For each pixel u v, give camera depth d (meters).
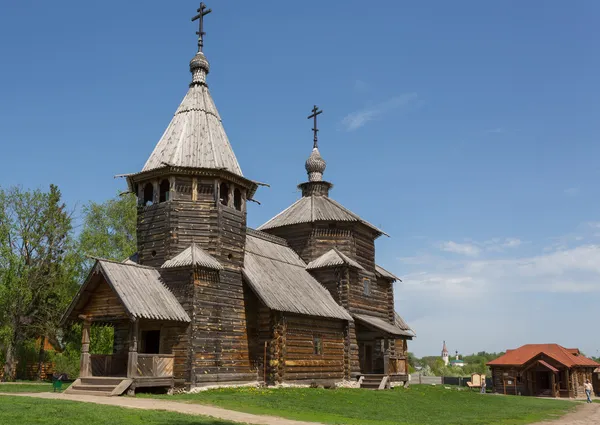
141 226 31.30
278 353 31.03
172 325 28.02
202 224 30.64
